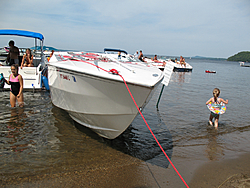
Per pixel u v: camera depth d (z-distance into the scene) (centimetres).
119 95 334
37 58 1127
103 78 327
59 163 329
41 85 805
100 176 301
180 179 305
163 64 2083
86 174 304
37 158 340
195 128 518
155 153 382
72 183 281
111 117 371
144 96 325
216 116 524
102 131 414
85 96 376
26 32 929
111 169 320
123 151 383
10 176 289
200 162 356
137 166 334
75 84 380
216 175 319
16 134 421
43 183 278
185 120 575
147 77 369
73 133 447
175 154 381
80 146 392
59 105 493
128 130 488
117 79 316
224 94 1012
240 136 477
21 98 598
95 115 388
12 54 865
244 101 860
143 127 512
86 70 350
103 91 345
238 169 338
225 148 413
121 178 299
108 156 361
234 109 715
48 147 379
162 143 427
